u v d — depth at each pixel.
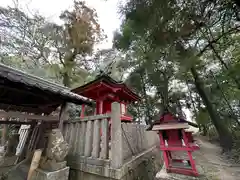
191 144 2.54
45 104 3.83
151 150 4.38
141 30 2.88
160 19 2.54
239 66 2.47
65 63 9.23
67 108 3.60
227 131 3.19
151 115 8.63
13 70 3.14
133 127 3.60
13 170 2.83
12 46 8.23
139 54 3.87
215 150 4.73
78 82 9.36
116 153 2.19
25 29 8.48
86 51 9.80
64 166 2.42
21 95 3.29
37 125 3.72
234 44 3.29
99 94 4.52
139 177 2.90
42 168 2.38
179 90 8.03
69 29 8.54
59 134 2.59
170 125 2.55
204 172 2.71
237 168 2.84
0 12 7.52
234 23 2.85
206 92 3.29
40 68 9.24
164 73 5.04
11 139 3.98
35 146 3.31
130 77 8.68
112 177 2.04
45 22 8.69
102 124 2.60
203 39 3.31
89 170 2.39
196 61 2.79
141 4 2.63
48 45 9.21
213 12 2.63
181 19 2.59
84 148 2.75
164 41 2.79
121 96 4.90
